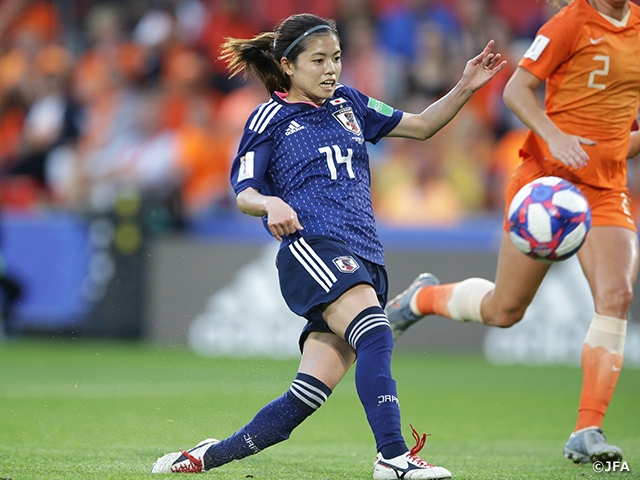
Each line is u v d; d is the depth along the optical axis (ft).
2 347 130.93
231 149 159.02
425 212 153.69
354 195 48.83
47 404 79.97
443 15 178.19
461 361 127.34
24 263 134.21
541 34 57.00
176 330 132.67
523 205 48.29
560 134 54.03
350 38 177.58
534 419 78.02
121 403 81.15
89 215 134.31
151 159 156.87
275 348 129.59
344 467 51.90
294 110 49.24
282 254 48.21
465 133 160.15
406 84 171.22
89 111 167.02
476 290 64.59
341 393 94.58
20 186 159.53
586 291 128.06
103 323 134.31
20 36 180.65
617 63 57.06
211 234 134.82
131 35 181.37
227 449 47.65
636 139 61.36
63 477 46.11
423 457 57.36
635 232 58.49
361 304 46.11
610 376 55.57
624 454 59.57
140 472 48.01
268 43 50.29
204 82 169.07
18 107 171.63
